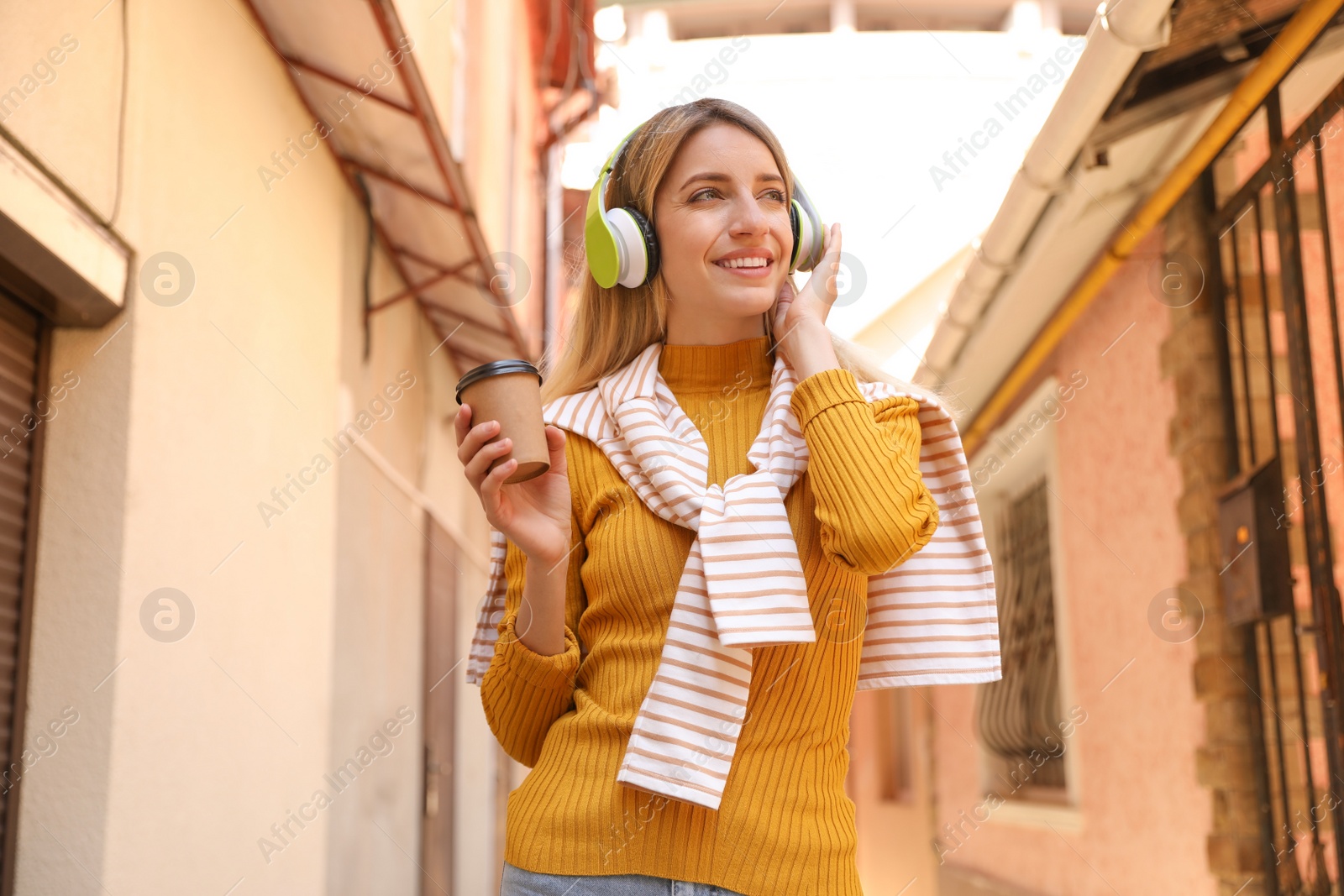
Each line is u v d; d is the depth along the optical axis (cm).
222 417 310
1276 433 305
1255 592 311
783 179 139
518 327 579
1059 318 422
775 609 114
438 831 602
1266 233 329
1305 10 253
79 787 243
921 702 755
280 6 330
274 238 356
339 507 434
